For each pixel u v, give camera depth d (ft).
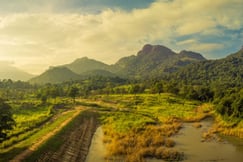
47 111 356.18
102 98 574.15
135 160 137.90
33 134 188.85
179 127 252.83
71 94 496.23
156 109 392.88
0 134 140.87
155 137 191.21
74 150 161.99
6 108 144.25
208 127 258.37
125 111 377.71
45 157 134.51
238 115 258.98
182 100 524.11
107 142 191.21
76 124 241.76
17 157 124.36
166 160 142.51
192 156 151.02
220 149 167.63
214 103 426.51
